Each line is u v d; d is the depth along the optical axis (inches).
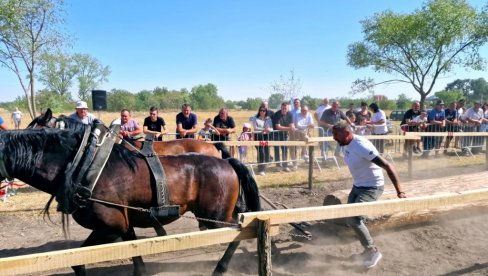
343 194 219.1
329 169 428.1
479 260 187.5
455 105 514.0
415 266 181.5
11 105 2331.4
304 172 412.5
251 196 171.9
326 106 491.5
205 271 182.9
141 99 2822.3
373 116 475.8
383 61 919.0
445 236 214.7
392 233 219.8
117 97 2464.3
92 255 104.4
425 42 848.9
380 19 890.7
